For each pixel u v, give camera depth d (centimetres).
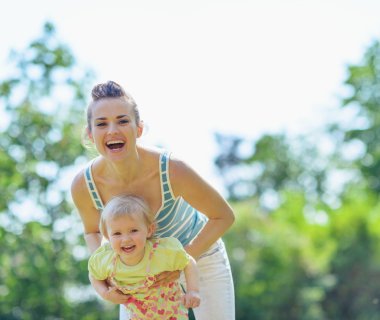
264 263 2362
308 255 2420
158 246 447
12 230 1667
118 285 450
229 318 497
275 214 2997
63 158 1705
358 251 2556
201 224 491
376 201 3141
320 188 4025
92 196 462
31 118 1691
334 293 2548
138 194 455
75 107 1717
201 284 494
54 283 1664
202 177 454
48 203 1683
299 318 2333
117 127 430
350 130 3434
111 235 444
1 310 1653
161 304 449
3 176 1675
